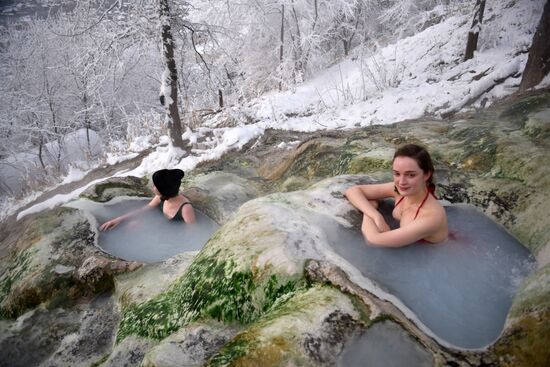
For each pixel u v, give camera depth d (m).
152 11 7.56
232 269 2.29
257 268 2.22
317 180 4.63
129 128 10.66
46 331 3.13
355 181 3.28
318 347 1.66
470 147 3.79
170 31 7.60
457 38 10.44
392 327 1.78
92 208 4.58
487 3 10.80
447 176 3.39
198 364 1.95
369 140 4.71
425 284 2.26
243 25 14.27
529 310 1.83
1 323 3.33
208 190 5.18
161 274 3.20
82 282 3.38
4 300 3.47
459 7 12.55
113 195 4.93
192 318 2.27
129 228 4.29
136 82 14.02
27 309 3.35
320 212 2.80
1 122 12.20
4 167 12.17
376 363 1.63
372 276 2.29
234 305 2.18
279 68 14.07
